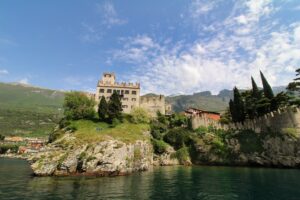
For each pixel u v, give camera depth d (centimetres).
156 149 7681
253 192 3059
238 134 7750
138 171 5716
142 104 10694
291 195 2844
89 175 4853
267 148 6862
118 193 3038
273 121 7194
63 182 3988
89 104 8406
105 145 5434
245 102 8925
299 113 6694
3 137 19612
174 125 9262
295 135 6562
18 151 15262
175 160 7750
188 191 3164
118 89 10481
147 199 2717
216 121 8750
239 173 5175
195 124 8869
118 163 5191
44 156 5203
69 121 7712
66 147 5547
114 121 7650
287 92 7894
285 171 5472
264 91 8319
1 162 9425
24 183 3878
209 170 5919
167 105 12606
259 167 6650
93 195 2912
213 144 7712
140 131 7644
